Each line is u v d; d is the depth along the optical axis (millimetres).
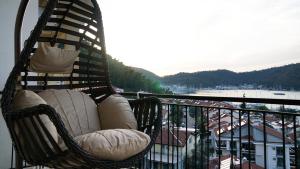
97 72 2393
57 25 2092
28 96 1688
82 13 2174
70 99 2139
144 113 2049
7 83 1723
